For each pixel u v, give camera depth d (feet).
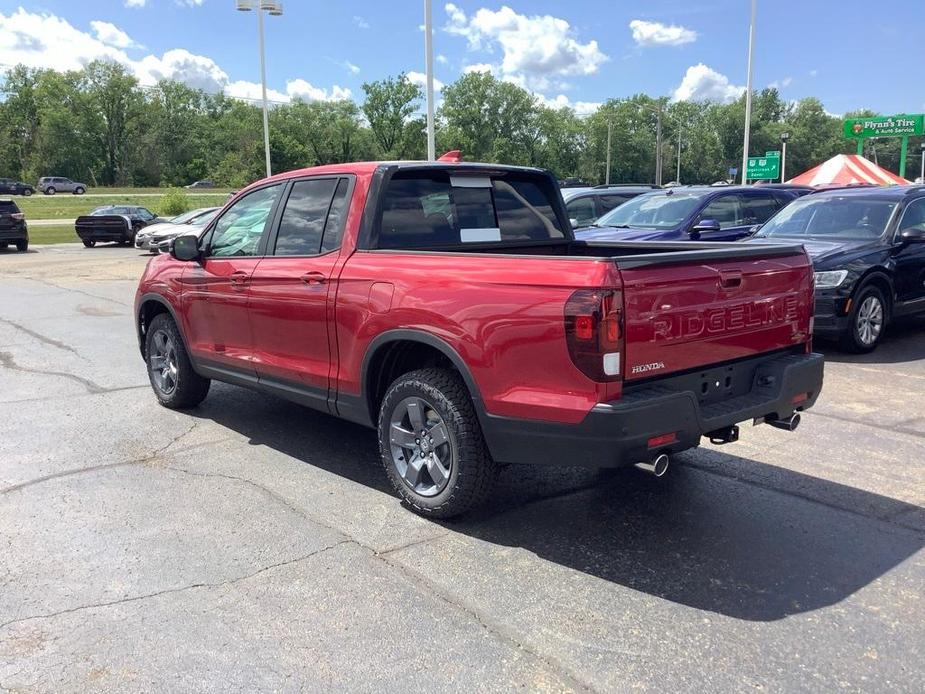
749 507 14.51
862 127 152.66
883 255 28.22
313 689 9.11
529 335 11.66
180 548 12.75
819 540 13.07
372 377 14.58
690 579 11.74
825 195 32.48
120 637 10.15
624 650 9.87
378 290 13.94
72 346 30.58
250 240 17.66
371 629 10.37
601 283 10.89
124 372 25.98
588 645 9.98
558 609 10.88
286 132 336.90
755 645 9.96
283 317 16.19
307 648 9.93
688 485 15.64
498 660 9.67
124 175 381.19
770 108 392.06
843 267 27.22
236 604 10.99
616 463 11.24
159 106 387.14
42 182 284.00
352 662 9.63
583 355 11.10
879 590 11.39
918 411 20.81
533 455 12.09
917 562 12.26
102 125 370.32
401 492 14.26
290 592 11.33
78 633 10.25
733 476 16.14
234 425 19.77
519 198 17.58
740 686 9.12
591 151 374.84
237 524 13.71
